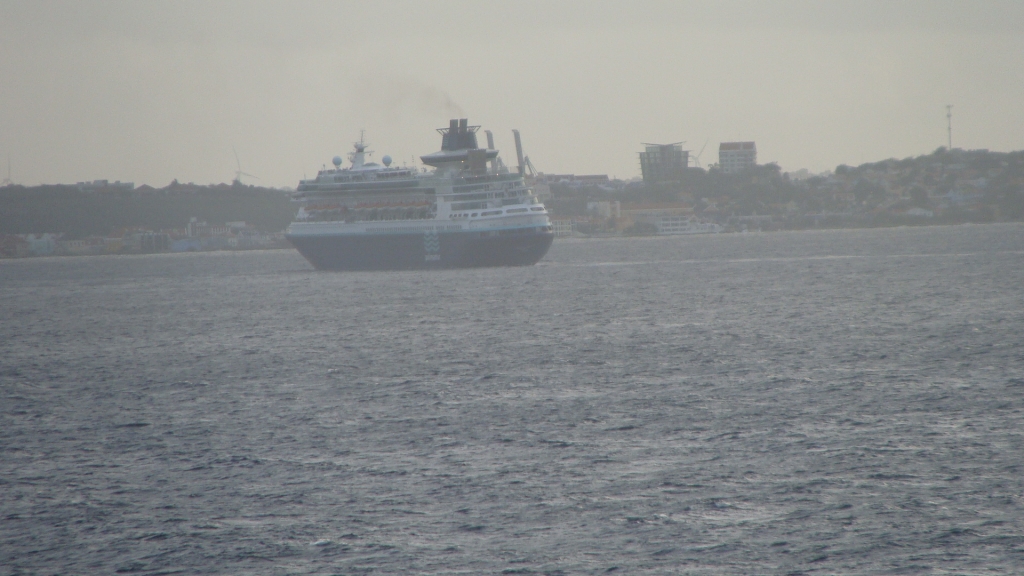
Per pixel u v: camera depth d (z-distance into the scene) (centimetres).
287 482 17500
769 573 13538
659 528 15000
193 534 15200
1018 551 13988
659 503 15962
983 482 16588
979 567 13575
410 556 14225
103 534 15300
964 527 14788
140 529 15462
